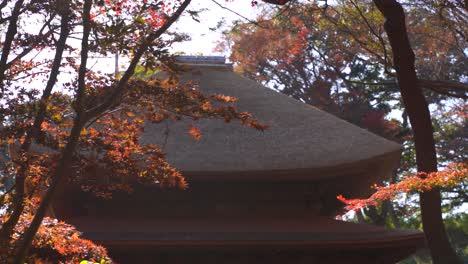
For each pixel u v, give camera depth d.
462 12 17.62
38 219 7.54
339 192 20.05
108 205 18.78
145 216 18.81
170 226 17.72
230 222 18.33
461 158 40.44
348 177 19.17
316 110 20.81
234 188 19.03
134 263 17.30
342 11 18.06
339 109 40.03
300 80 39.31
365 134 19.39
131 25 8.10
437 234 15.23
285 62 37.09
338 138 19.33
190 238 16.97
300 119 20.23
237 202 19.05
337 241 17.30
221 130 19.53
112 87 8.50
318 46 31.73
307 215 19.20
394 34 15.48
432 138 15.52
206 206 18.97
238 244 17.03
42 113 8.38
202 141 19.12
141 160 9.23
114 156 8.92
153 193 18.81
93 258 9.42
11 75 8.82
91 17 8.36
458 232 47.00
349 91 40.44
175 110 8.80
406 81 15.52
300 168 18.30
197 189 18.95
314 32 21.91
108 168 8.88
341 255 18.20
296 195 19.14
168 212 18.91
